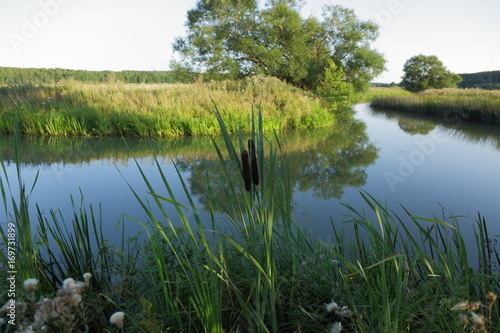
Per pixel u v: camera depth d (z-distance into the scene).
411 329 1.71
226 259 2.07
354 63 26.64
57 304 1.27
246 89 16.00
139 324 1.56
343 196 4.83
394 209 4.32
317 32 27.66
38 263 2.20
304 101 14.90
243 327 1.74
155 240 1.97
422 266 2.29
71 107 12.91
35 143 9.73
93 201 4.64
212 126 11.24
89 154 8.32
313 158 7.66
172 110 12.22
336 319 1.78
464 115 17.61
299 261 2.17
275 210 3.04
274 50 25.56
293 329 1.78
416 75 50.56
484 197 4.86
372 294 1.57
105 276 2.21
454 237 2.63
